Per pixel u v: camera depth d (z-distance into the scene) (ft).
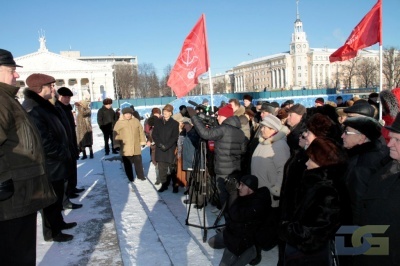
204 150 13.57
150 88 235.20
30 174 7.52
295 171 7.84
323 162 6.42
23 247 7.45
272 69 322.34
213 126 13.43
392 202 6.04
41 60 187.93
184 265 10.74
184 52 18.97
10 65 7.54
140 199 18.25
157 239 12.91
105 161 29.78
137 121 22.39
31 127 7.80
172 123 19.08
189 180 16.84
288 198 7.75
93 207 17.10
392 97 9.73
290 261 6.40
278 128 11.35
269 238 10.23
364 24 21.24
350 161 7.48
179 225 14.24
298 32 296.10
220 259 11.07
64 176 12.66
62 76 193.36
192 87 18.97
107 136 33.17
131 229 13.94
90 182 22.53
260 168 11.57
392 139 6.02
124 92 223.51
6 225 7.16
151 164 28.53
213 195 15.61
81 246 12.40
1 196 6.57
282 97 117.60
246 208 9.89
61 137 12.61
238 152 13.42
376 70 194.59
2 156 6.68
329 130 8.18
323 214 5.94
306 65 297.94
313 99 118.52
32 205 7.50
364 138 7.63
